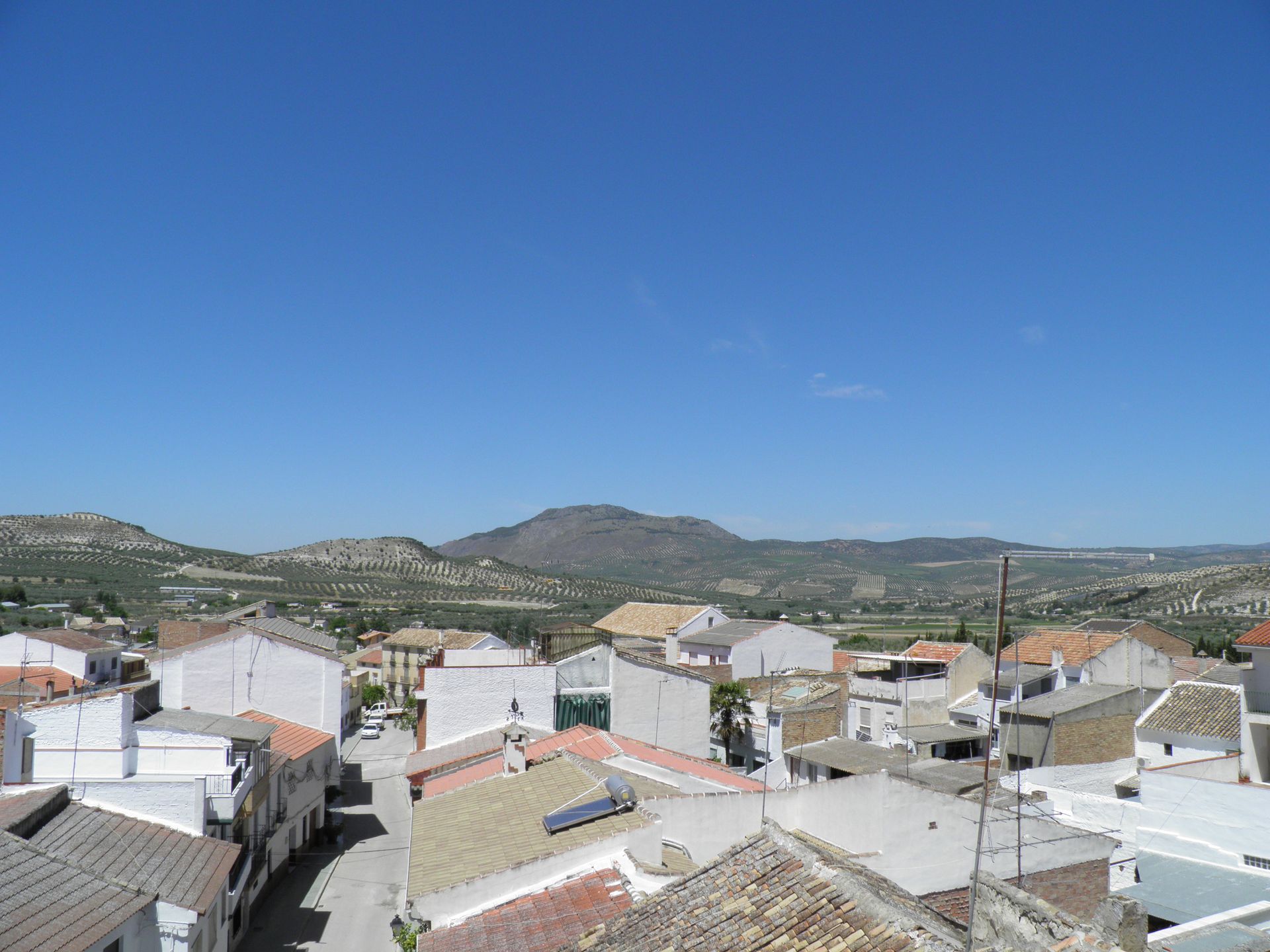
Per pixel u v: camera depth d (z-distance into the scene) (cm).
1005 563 1129
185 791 2867
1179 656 6400
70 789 2817
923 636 12175
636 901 1691
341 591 19475
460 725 3862
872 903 1302
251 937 3203
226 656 4997
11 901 2005
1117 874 2753
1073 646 5328
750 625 7188
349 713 9231
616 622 8825
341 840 4600
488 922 1750
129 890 2262
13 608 11819
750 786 2812
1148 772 2964
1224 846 2731
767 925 1351
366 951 3075
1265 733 3459
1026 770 3691
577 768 2592
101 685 4831
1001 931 1166
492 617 16238
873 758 3681
